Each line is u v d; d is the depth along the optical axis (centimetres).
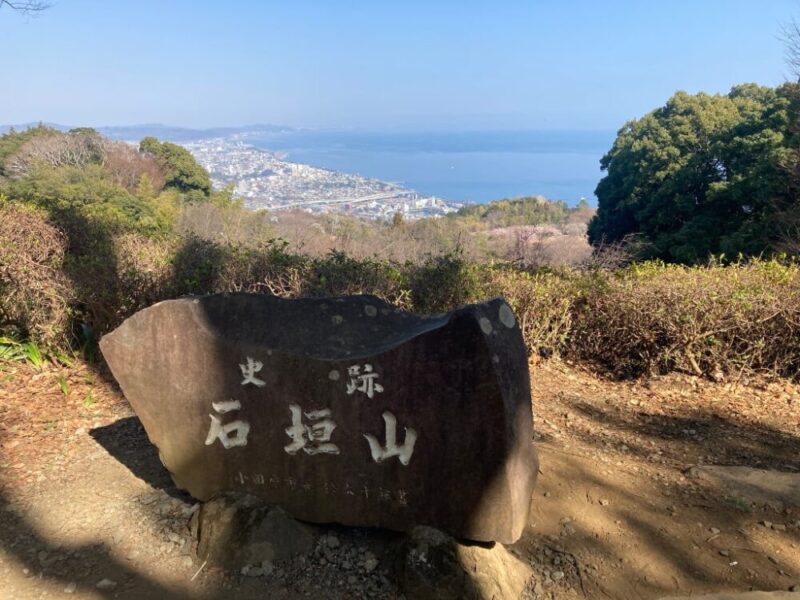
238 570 276
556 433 424
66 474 347
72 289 480
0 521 307
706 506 332
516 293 571
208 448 292
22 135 3128
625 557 292
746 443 418
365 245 1290
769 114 1727
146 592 266
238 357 279
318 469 279
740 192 1566
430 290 580
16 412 414
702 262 1483
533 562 287
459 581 256
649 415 466
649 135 2050
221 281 558
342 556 282
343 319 285
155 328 289
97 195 2058
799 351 523
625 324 549
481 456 256
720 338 527
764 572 286
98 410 426
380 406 266
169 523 305
